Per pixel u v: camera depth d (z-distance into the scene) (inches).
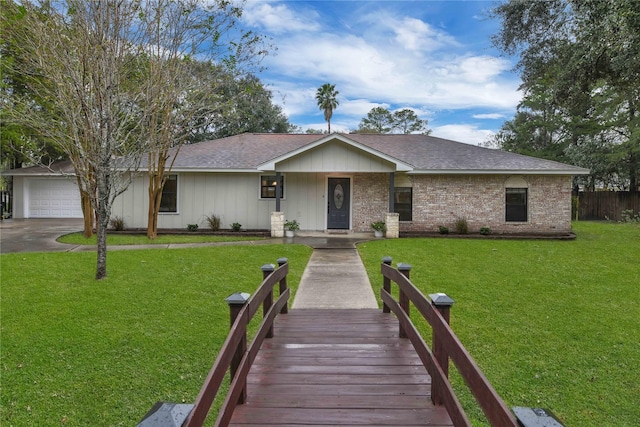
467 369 74.0
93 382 144.7
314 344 161.0
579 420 129.2
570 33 393.1
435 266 328.2
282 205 574.9
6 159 733.9
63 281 259.8
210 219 555.2
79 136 281.1
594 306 227.3
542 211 544.4
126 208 548.1
